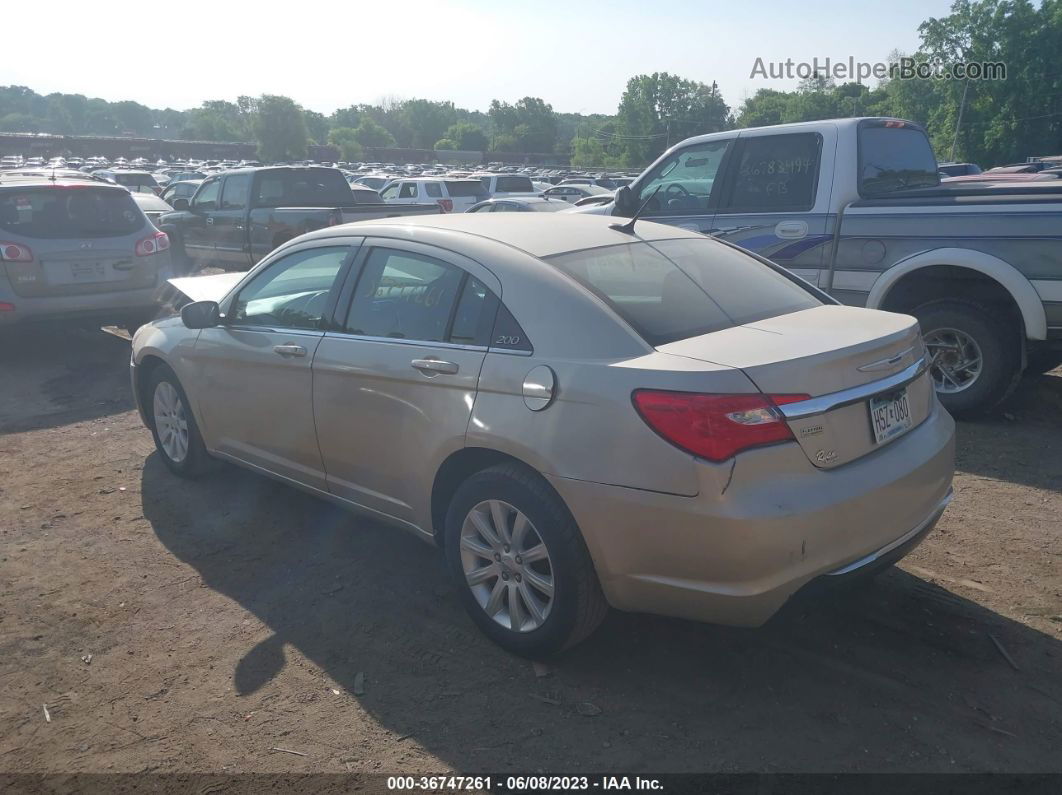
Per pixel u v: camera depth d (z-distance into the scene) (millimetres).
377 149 122562
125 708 3205
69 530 4750
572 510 3074
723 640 3541
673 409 2848
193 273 14398
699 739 2955
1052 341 5652
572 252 3607
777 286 3973
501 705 3164
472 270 3584
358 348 3893
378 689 3283
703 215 7180
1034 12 68000
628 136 125938
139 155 93625
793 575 2865
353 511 4199
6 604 3963
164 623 3785
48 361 8828
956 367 6238
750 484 2814
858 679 3264
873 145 6652
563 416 3088
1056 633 3543
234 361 4594
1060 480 5191
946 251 5887
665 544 2902
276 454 4516
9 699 3275
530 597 3336
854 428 3076
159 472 5605
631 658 3436
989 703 3117
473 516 3453
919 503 3279
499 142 160125
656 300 3416
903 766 2807
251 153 109312
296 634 3680
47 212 8312
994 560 4180
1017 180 7301
